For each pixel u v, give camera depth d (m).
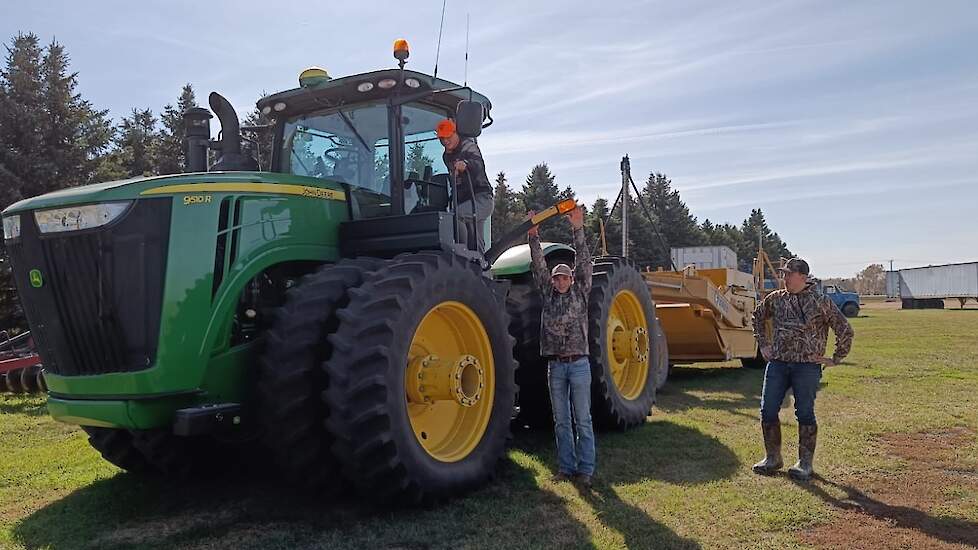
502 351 5.04
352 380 4.00
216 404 4.19
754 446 5.91
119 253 4.06
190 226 4.17
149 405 4.02
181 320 4.07
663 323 10.03
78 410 4.11
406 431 4.18
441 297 4.57
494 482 4.98
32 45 19.78
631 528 4.06
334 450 4.04
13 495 4.93
